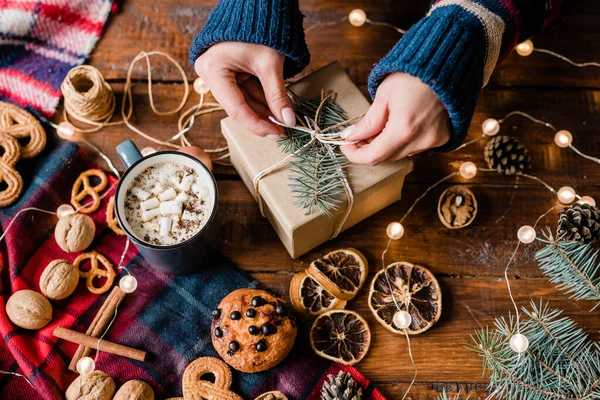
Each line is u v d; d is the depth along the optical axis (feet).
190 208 3.23
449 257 3.71
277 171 3.28
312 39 4.17
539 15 3.29
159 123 3.99
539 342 3.28
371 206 3.63
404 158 3.34
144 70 4.09
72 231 3.52
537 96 4.04
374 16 4.23
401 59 2.83
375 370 3.48
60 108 3.98
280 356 3.28
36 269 3.63
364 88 4.08
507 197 3.83
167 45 4.16
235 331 3.27
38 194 3.70
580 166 3.91
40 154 3.86
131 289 3.39
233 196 3.84
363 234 3.76
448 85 2.75
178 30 4.19
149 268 3.65
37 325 3.41
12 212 3.69
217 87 3.17
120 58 4.12
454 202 3.74
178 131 3.97
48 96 3.97
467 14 2.94
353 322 3.49
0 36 3.98
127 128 3.97
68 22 4.10
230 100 3.14
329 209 3.22
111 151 3.92
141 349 3.48
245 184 3.83
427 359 3.50
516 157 3.71
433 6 3.17
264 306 3.30
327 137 3.23
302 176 3.26
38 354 3.42
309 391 3.39
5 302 3.52
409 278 3.56
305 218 3.19
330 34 4.18
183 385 3.33
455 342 3.53
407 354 3.51
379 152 3.00
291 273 3.67
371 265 3.70
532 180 3.86
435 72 2.75
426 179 3.87
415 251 3.72
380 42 4.17
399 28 4.20
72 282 3.50
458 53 2.82
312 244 3.61
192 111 4.02
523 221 3.79
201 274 3.64
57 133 3.89
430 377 3.47
